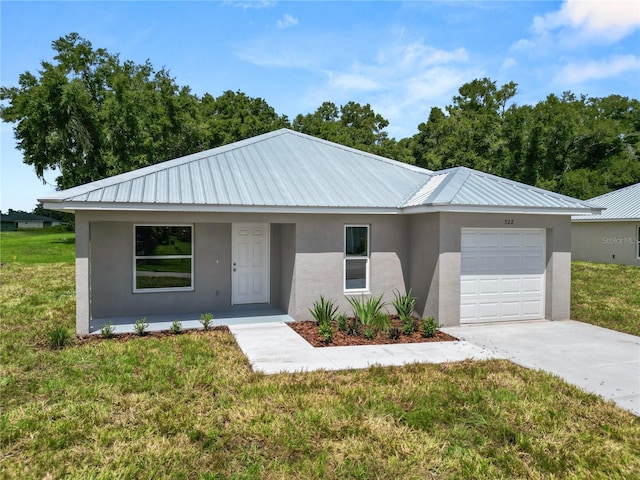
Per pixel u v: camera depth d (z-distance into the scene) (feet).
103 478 14.21
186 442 16.61
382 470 15.05
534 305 39.63
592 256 90.53
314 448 16.30
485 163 121.08
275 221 36.58
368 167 47.83
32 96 103.81
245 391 21.18
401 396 20.92
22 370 24.32
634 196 89.30
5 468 14.75
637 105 149.07
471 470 14.97
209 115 145.48
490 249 38.19
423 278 38.17
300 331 33.96
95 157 113.70
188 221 34.40
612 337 33.09
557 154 131.95
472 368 25.20
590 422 18.66
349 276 39.70
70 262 95.20
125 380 22.61
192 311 40.29
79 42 120.26
